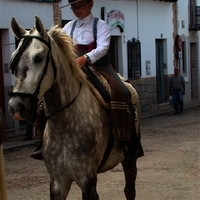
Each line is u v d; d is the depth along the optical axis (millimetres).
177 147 12773
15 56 4641
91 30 5812
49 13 17078
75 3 5797
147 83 23078
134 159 6500
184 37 27016
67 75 5195
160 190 8305
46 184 8992
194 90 28969
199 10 27953
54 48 4977
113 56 21219
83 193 5168
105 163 5754
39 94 4715
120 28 21109
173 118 20625
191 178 9156
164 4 24812
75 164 5133
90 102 5387
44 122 5508
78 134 5156
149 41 23391
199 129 16516
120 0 21125
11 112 4527
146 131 16359
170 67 25453
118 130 5520
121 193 8180
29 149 13422
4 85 15516
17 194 8297
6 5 15383
